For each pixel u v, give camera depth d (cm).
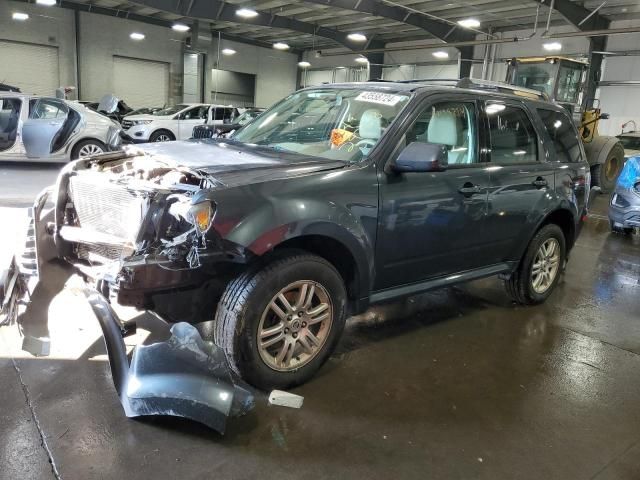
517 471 234
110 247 277
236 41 2561
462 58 2038
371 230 299
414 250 327
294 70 2859
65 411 253
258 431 250
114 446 231
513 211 385
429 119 335
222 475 219
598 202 1114
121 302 254
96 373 289
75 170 307
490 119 375
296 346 288
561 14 1544
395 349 350
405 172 309
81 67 2194
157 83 2406
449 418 272
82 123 1041
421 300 448
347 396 287
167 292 264
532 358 347
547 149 423
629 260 630
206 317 284
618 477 233
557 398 298
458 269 370
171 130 1562
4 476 208
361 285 304
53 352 309
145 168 288
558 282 492
